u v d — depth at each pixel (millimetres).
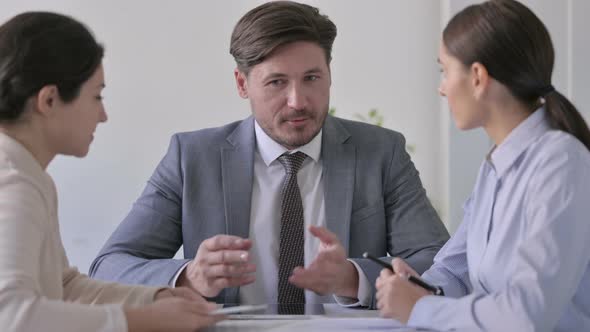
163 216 2299
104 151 4371
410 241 2270
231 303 2133
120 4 4359
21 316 1258
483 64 1536
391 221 2330
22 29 1432
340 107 4453
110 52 4363
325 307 1963
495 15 1533
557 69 4082
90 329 1313
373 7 4430
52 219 1473
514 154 1580
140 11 4371
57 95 1439
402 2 4422
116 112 4371
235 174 2277
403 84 4434
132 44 4375
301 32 2135
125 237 2264
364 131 2398
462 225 1898
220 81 4422
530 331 1357
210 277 1911
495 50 1520
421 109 4430
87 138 1505
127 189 4379
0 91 1411
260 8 2193
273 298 2191
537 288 1371
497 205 1609
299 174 2289
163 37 4387
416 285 1630
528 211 1484
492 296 1411
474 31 1541
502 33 1518
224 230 2250
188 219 2262
